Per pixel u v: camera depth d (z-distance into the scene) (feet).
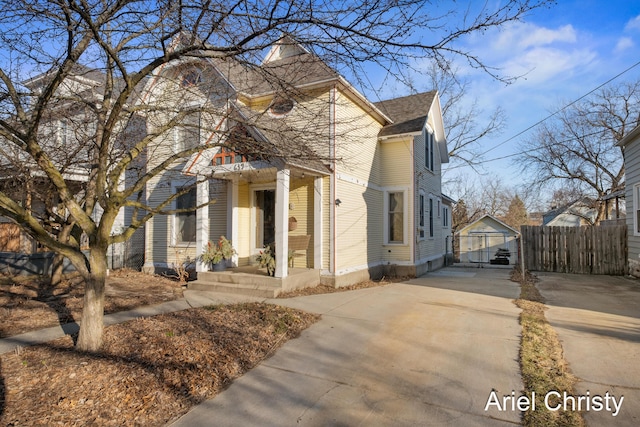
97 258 14.79
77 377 12.51
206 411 11.33
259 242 35.45
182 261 36.99
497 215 151.53
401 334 18.19
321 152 31.32
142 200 40.68
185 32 14.90
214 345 15.76
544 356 15.10
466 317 21.15
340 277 32.07
